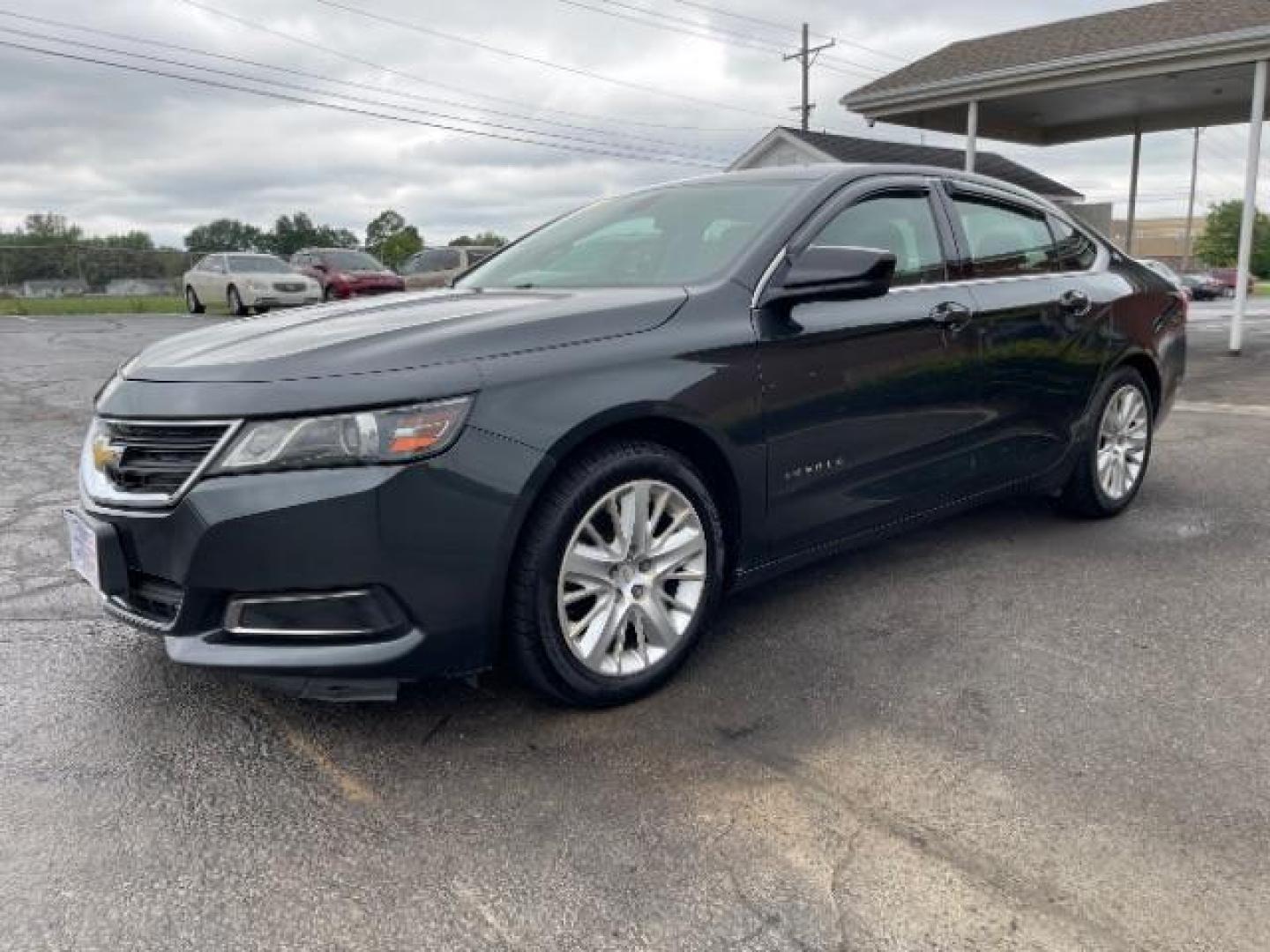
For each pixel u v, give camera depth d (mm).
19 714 2908
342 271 22016
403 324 2863
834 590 3863
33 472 6109
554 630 2740
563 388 2689
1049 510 4961
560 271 3725
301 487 2436
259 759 2656
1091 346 4445
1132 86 13742
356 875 2166
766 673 3129
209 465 2473
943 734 2727
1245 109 16219
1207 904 2018
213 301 22594
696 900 2064
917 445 3674
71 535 2945
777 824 2320
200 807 2428
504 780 2535
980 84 13281
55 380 10477
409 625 2547
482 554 2570
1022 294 4098
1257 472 5773
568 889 2107
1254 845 2203
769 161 22625
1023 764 2561
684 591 3053
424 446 2482
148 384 2676
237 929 2000
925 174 3979
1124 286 4730
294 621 2506
